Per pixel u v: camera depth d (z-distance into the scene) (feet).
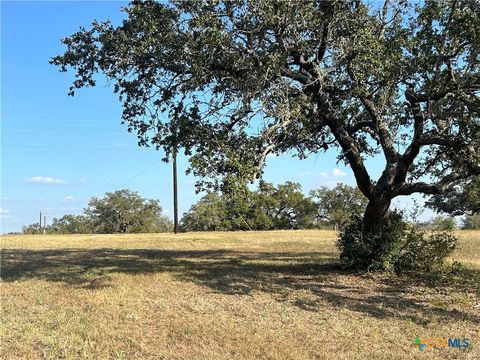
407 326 25.99
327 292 34.99
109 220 270.05
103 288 35.65
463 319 27.50
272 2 31.09
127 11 34.78
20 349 21.53
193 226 235.81
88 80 38.40
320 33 35.73
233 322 26.14
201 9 31.55
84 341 22.80
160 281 39.11
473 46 31.94
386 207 42.11
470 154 35.76
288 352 21.35
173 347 22.07
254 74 33.30
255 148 33.40
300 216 244.01
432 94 34.96
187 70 35.99
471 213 44.19
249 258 59.26
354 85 35.19
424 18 31.48
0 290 35.60
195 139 35.78
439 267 44.45
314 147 45.16
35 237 131.03
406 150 40.73
